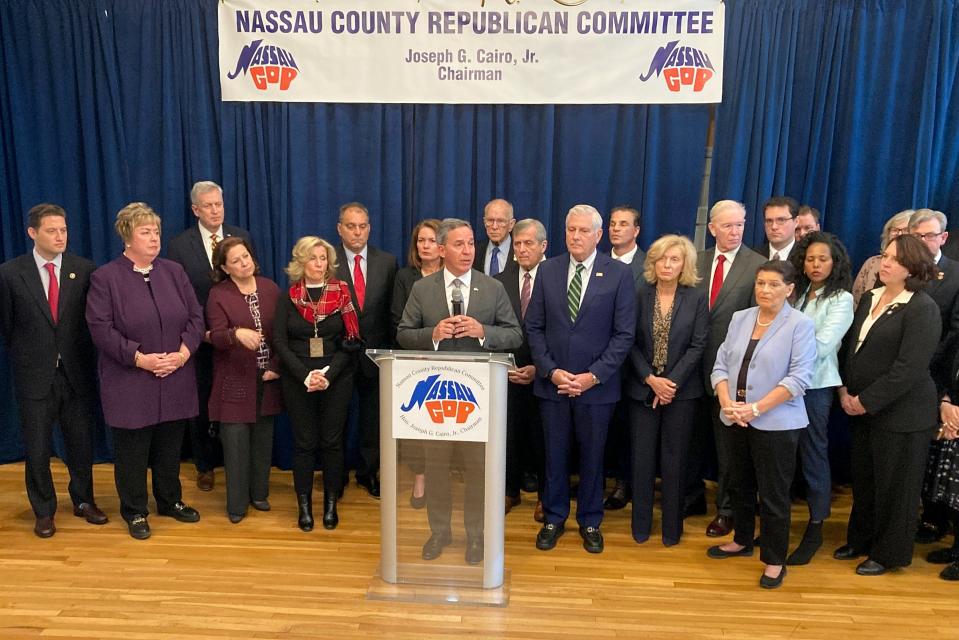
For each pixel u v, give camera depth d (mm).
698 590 2803
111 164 3994
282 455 4156
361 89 3895
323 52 3873
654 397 3107
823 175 3875
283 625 2508
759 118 3824
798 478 3736
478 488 2641
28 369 3152
